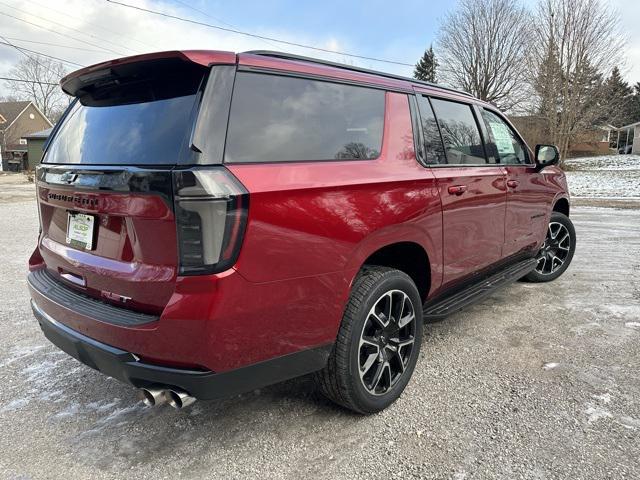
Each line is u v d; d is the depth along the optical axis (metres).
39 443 2.44
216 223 1.82
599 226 9.08
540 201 4.48
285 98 2.25
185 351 1.89
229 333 1.91
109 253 2.18
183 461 2.29
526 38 36.34
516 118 36.94
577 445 2.35
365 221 2.40
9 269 5.91
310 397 2.87
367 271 2.60
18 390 2.97
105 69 2.27
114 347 2.06
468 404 2.75
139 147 2.07
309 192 2.13
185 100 2.02
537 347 3.52
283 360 2.13
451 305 3.26
